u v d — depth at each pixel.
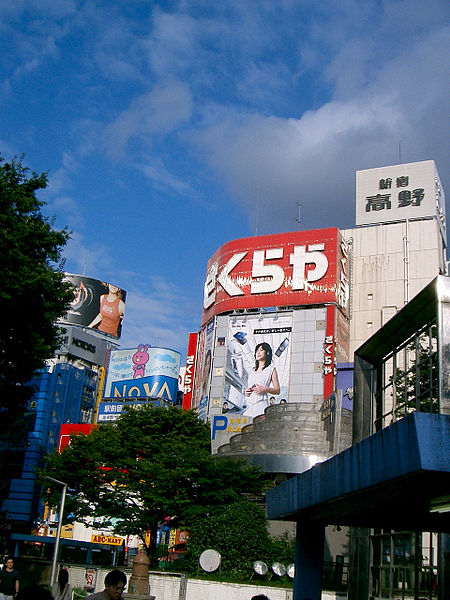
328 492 13.76
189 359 113.00
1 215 30.92
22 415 36.12
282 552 37.84
